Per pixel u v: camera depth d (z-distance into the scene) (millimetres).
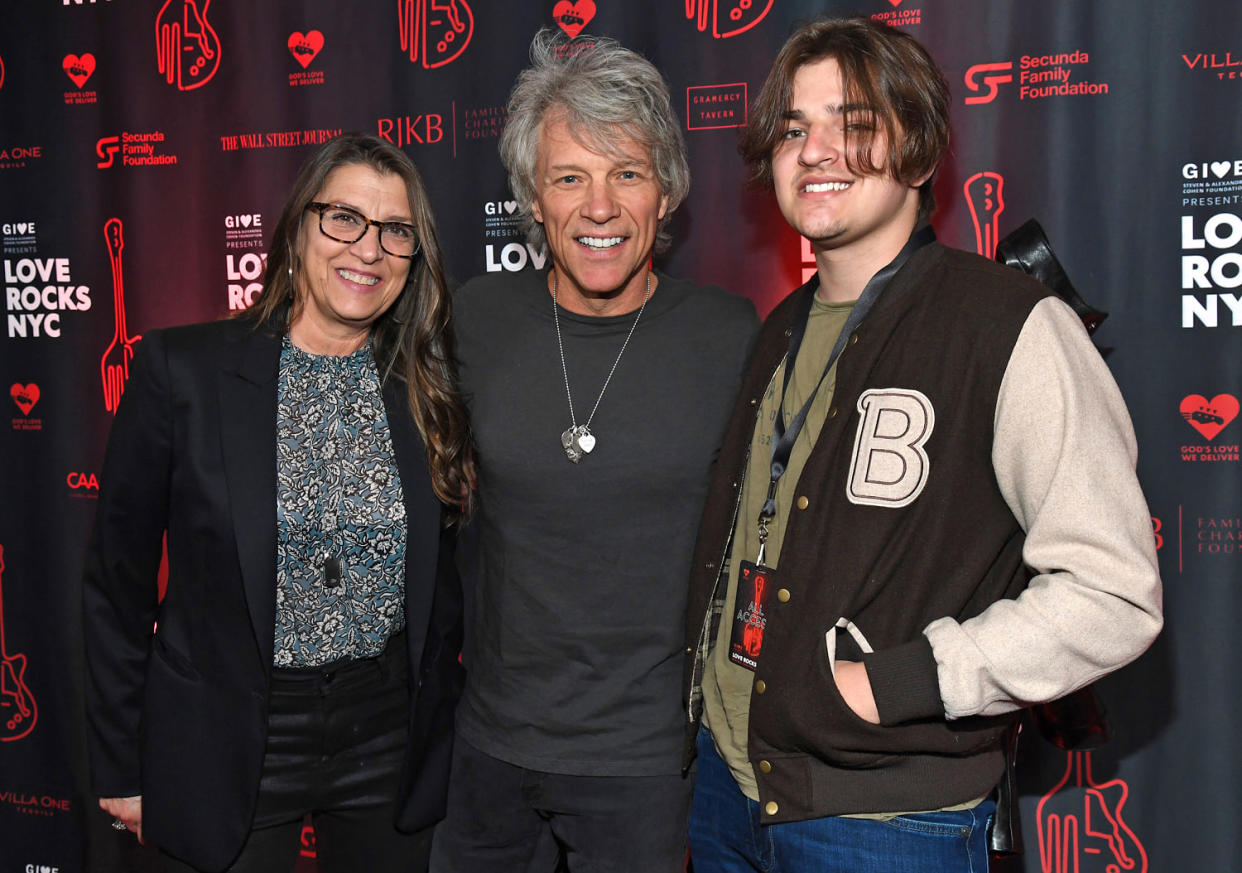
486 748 1729
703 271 2318
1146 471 2125
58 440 2699
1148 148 2070
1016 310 1236
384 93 2441
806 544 1322
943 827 1316
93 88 2607
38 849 2742
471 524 1902
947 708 1188
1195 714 2133
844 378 1345
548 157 1654
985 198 2162
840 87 1334
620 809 1688
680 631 1690
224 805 1592
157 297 2617
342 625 1627
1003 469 1228
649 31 2279
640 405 1688
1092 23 2078
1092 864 2217
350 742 1685
